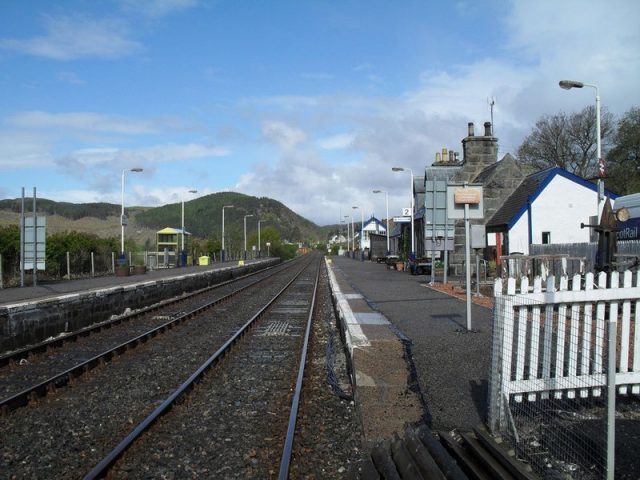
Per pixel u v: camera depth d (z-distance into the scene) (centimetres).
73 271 3306
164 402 777
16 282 2556
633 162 4488
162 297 2550
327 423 725
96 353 1241
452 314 1431
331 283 2691
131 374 1014
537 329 619
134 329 1608
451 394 742
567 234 2805
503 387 598
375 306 1631
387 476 512
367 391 754
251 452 620
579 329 692
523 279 613
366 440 645
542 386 612
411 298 1870
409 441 546
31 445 651
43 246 2259
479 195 1171
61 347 1310
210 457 609
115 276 3231
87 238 3572
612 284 630
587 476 480
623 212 1625
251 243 10000
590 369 655
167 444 648
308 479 555
